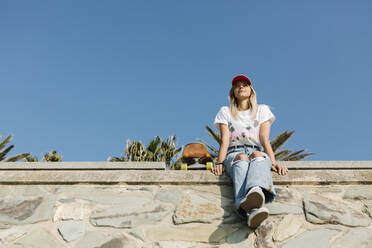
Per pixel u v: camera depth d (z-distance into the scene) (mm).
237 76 4230
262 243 3221
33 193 3795
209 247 3229
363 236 3303
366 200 3645
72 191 3799
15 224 3486
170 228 3404
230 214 3465
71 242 3338
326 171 3865
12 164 4125
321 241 3252
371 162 4156
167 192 3740
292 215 3441
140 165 4102
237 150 3822
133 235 3371
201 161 4801
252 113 4078
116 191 3797
